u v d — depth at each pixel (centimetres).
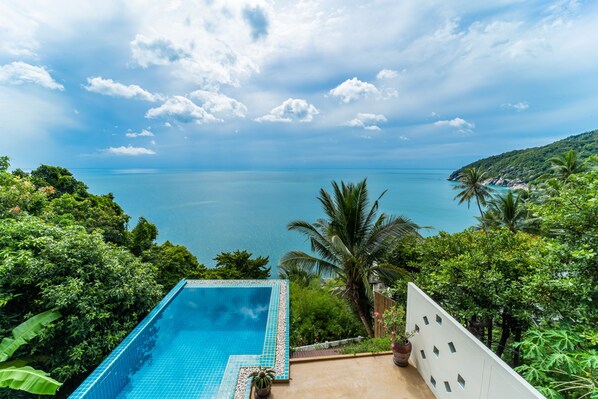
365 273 779
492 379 266
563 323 321
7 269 468
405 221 823
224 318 721
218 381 482
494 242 507
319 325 827
